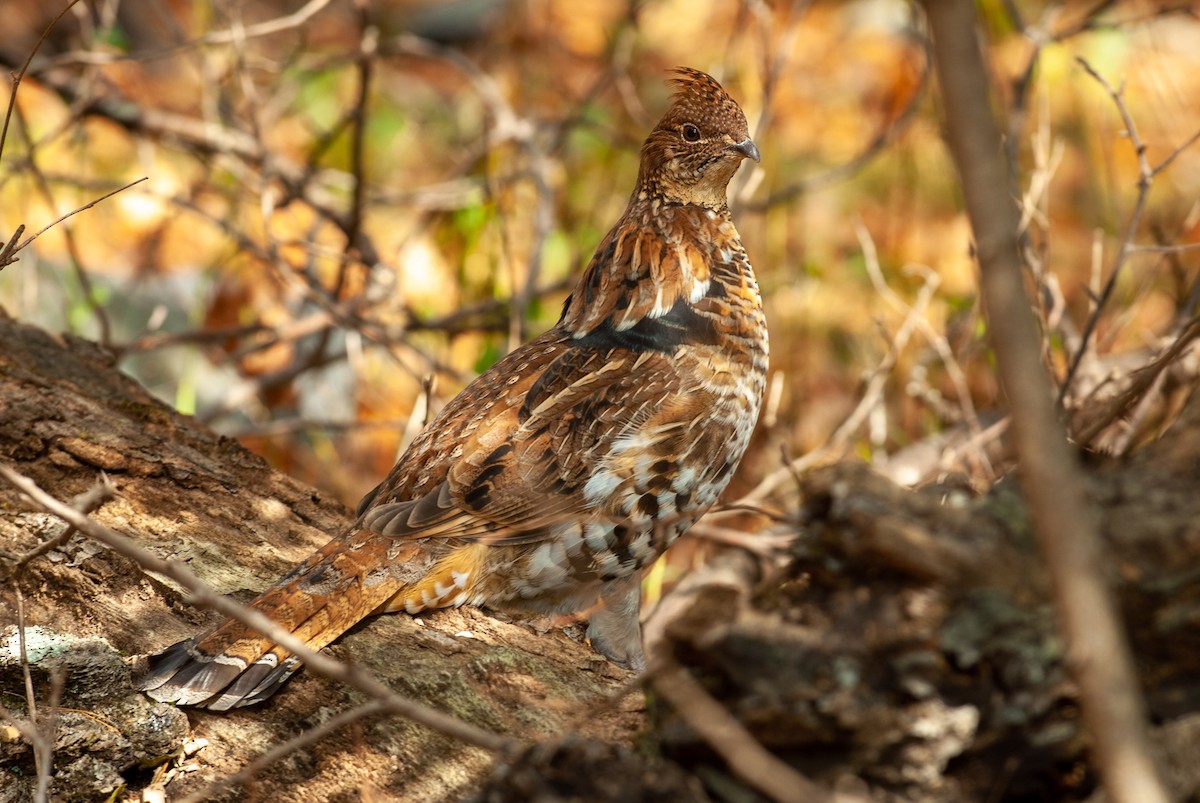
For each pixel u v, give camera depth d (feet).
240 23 38.93
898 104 46.65
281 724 18.38
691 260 23.34
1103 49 44.29
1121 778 10.81
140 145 40.83
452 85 56.54
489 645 20.54
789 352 39.45
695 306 22.91
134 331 39.42
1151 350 29.55
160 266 40.22
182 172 43.65
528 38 51.24
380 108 49.67
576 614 20.54
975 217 10.89
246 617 13.74
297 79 44.70
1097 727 10.89
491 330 36.88
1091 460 14.93
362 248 38.47
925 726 13.09
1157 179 45.85
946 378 38.63
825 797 12.23
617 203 43.14
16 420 22.93
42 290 38.63
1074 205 45.47
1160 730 13.37
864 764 13.32
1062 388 23.34
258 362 39.06
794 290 40.11
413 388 39.78
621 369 22.04
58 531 20.80
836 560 13.94
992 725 13.21
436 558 20.62
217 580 20.83
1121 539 13.50
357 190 36.47
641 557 21.83
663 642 14.39
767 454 35.78
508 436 21.36
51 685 17.49
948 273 42.91
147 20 52.39
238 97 46.57
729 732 12.93
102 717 17.48
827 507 14.08
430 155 50.62
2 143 22.85
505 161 42.86
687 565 34.91
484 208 36.55
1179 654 13.51
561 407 21.58
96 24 48.93
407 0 60.39
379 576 20.10
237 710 18.44
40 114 41.86
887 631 13.30
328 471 37.86
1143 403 24.61
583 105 41.75
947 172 44.78
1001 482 14.10
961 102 10.74
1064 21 46.85
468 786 17.53
